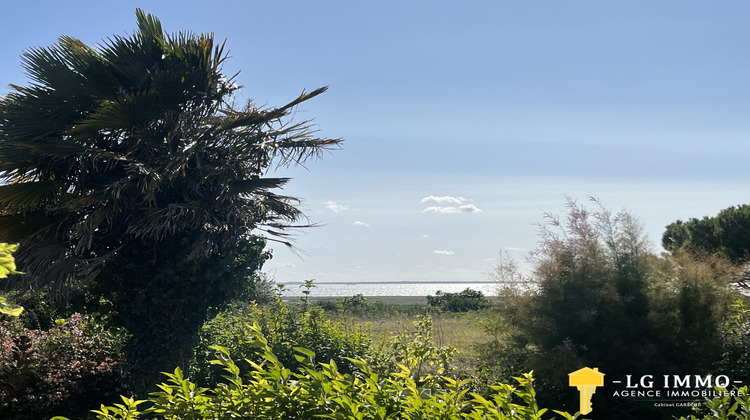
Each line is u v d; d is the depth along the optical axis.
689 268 7.57
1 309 2.37
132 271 8.78
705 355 7.27
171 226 8.47
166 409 2.81
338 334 9.20
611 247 7.89
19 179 8.68
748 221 20.81
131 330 8.73
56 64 8.62
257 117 9.16
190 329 8.80
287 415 2.73
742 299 7.94
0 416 8.10
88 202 8.16
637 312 7.64
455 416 2.62
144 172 8.11
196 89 9.20
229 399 2.82
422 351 8.27
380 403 2.71
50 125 8.59
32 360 8.45
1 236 8.31
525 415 2.66
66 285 8.35
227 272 9.01
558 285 7.64
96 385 9.16
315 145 9.38
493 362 7.89
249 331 8.97
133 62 8.98
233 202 8.95
